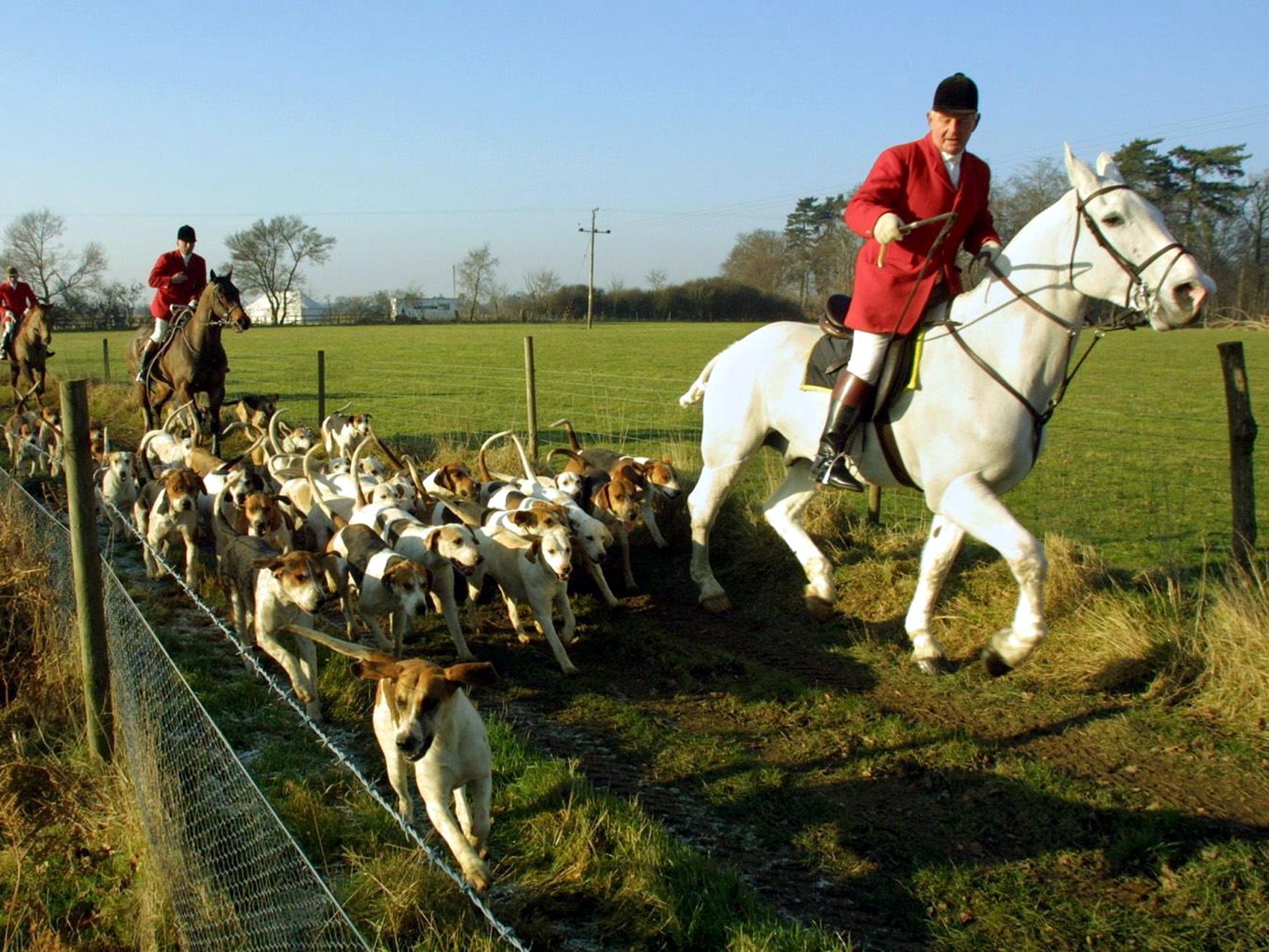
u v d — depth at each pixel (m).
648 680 6.60
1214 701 5.67
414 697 4.10
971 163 5.82
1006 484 5.79
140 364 13.67
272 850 3.70
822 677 6.56
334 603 8.06
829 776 5.27
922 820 4.82
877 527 8.58
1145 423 17.66
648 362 33.88
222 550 7.21
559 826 4.45
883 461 6.05
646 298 84.81
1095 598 6.63
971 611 6.98
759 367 6.95
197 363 12.39
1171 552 8.00
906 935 4.02
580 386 24.83
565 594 7.13
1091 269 5.33
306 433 13.30
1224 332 48.25
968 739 5.50
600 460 10.80
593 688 6.46
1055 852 4.52
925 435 5.77
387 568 6.61
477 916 3.93
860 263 5.92
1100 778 5.14
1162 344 39.75
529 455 11.60
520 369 30.62
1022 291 5.54
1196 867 4.36
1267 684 5.50
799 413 6.57
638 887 4.00
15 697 5.79
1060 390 5.77
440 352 39.72
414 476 9.39
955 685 6.26
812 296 90.38
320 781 4.95
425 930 3.76
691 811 4.93
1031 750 5.46
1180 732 5.48
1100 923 4.05
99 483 10.17
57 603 6.16
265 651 6.82
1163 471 13.05
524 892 4.09
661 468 9.36
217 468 9.52
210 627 7.30
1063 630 6.54
